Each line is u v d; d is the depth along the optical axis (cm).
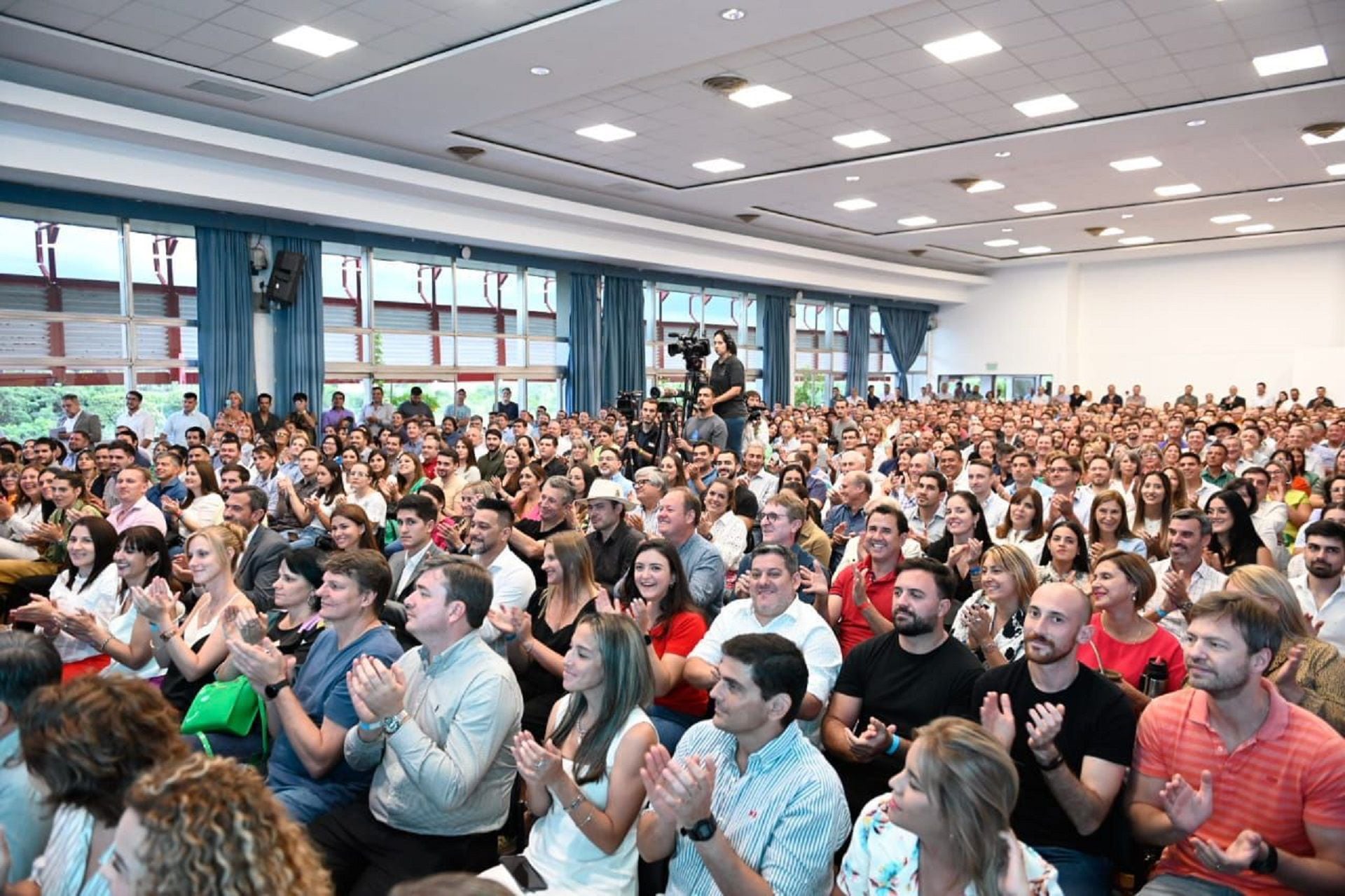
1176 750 201
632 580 357
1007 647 312
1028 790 217
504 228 1138
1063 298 1934
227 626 262
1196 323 1827
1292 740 188
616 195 1214
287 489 573
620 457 645
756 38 631
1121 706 213
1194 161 1042
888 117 862
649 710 296
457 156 989
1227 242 1659
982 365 2048
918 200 1265
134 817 117
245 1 587
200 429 847
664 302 1545
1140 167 1072
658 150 981
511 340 1312
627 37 631
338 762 238
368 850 220
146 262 932
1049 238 1614
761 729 193
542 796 214
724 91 782
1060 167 1072
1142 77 748
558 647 325
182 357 971
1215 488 573
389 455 785
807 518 452
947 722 158
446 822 221
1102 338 1938
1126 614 293
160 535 356
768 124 885
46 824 190
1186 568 362
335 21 618
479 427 905
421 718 228
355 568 251
